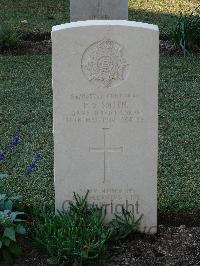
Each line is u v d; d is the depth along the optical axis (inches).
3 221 107.5
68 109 109.3
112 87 108.2
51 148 144.9
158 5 249.9
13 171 135.0
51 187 128.9
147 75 107.4
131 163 112.3
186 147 145.1
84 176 113.1
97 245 107.3
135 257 111.0
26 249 112.3
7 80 183.0
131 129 110.4
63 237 107.3
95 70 107.3
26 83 180.9
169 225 120.1
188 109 164.4
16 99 170.7
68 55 106.4
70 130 110.5
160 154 141.6
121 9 192.2
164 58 197.9
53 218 111.5
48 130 153.4
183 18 207.9
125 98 108.7
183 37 200.4
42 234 110.0
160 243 114.3
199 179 131.8
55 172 112.9
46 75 186.4
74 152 111.7
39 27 225.6
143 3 251.9
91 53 106.5
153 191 113.8
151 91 108.1
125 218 113.9
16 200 117.7
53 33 105.3
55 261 106.7
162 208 122.0
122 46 106.2
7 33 205.9
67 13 242.8
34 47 209.8
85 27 105.0
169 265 109.4
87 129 110.5
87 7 192.2
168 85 178.5
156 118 109.5
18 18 236.1
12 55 202.2
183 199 124.5
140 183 113.4
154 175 112.9
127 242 114.0
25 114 161.9
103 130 110.6
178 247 113.4
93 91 108.4
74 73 107.4
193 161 139.2
